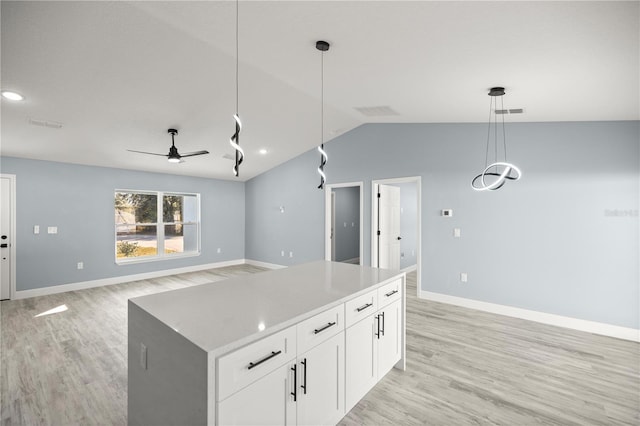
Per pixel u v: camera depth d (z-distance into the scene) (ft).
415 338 10.84
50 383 7.97
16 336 11.00
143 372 5.28
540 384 8.00
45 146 14.62
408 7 5.36
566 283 12.00
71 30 7.79
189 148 16.98
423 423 6.56
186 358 4.19
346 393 6.46
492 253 13.66
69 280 17.37
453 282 14.73
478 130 14.06
